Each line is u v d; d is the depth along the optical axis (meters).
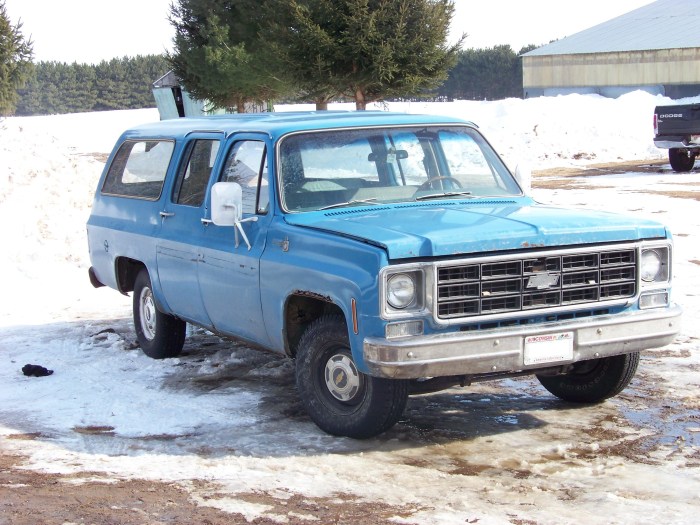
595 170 30.08
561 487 5.32
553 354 5.91
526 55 65.12
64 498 5.09
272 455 6.03
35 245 13.98
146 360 8.85
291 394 7.52
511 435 6.34
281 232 6.55
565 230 5.96
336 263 5.95
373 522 4.71
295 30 28.94
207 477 5.52
